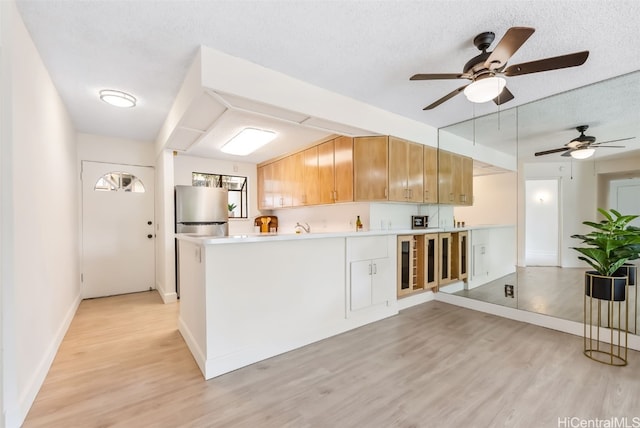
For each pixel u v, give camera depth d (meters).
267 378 1.96
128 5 1.64
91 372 2.04
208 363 1.96
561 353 2.30
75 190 3.67
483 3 1.66
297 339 2.44
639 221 2.54
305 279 2.51
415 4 1.67
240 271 2.13
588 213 2.84
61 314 2.66
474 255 3.72
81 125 3.68
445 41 2.04
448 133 4.04
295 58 2.25
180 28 1.86
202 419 1.55
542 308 3.03
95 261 4.08
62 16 1.72
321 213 4.45
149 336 2.70
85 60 2.20
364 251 2.97
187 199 4.21
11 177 1.52
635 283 2.45
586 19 1.78
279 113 2.62
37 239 1.95
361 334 2.72
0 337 1.48
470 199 3.80
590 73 2.45
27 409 1.61
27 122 1.80
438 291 3.91
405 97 3.02
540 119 3.16
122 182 4.31
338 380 1.92
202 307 2.06
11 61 1.53
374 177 3.42
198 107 2.41
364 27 1.88
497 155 3.53
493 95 2.02
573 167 2.92
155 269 4.55
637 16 1.74
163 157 3.84
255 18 1.78
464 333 2.73
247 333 2.16
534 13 1.74
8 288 1.49
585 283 2.35
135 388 1.84
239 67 2.22
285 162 4.66
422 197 3.84
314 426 1.49
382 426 1.48
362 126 3.12
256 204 5.58
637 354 2.27
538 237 3.16
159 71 2.39
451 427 1.47
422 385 1.85
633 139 2.54
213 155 4.82
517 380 1.90
